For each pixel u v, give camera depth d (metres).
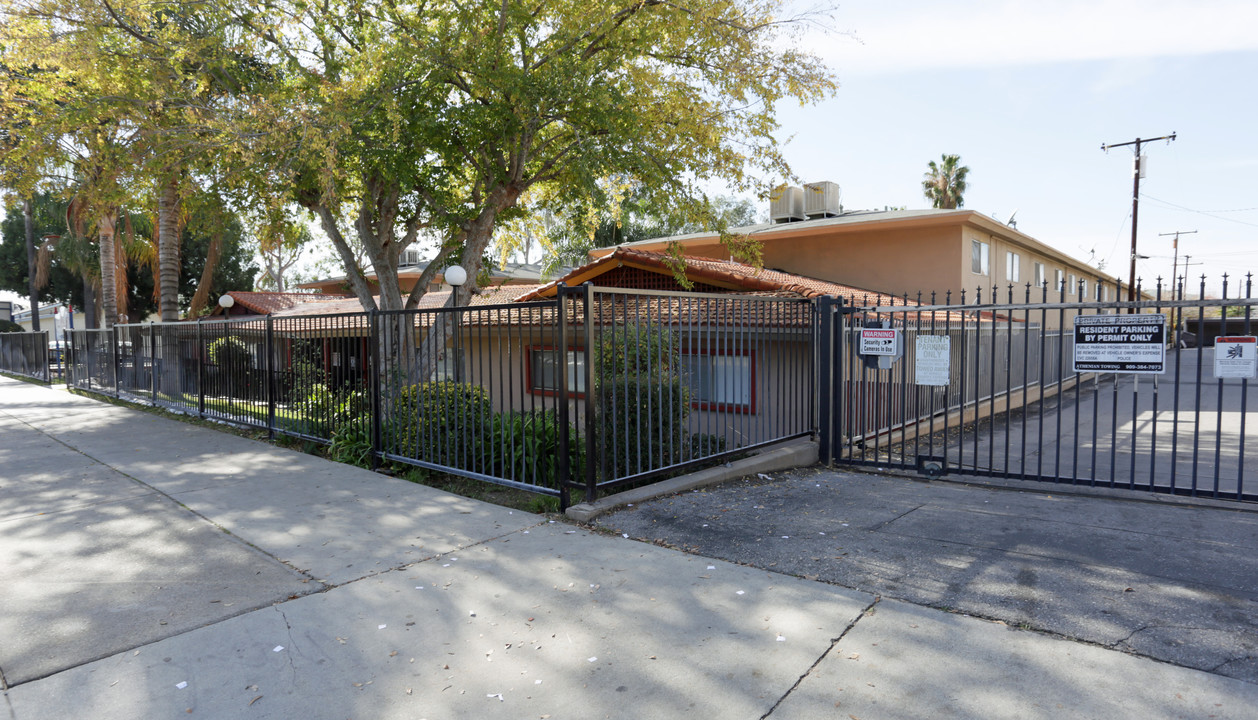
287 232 13.51
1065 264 24.59
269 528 5.75
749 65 10.61
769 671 3.33
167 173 11.18
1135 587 4.15
